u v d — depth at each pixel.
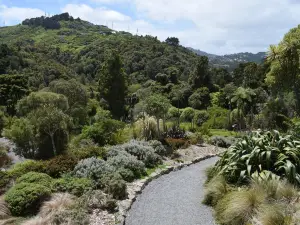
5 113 35.69
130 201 6.77
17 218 5.54
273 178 6.37
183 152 12.66
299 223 4.68
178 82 52.22
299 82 12.08
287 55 11.55
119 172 8.21
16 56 51.66
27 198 5.86
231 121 28.89
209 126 30.09
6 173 7.96
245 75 43.72
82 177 7.53
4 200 5.93
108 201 6.13
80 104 32.72
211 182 7.62
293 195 5.72
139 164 9.16
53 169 8.30
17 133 16.20
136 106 23.38
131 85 49.97
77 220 5.23
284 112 20.34
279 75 12.07
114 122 14.98
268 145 7.70
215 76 55.69
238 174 7.25
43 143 15.54
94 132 14.56
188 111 31.75
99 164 8.13
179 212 6.37
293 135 8.95
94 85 52.62
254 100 30.11
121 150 10.44
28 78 45.75
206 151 13.54
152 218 6.05
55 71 51.62
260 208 5.22
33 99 26.91
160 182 8.70
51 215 5.29
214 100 41.66
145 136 13.89
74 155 9.81
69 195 6.17
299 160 7.08
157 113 13.98
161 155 11.63
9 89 38.84
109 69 41.66
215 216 6.07
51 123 15.01
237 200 5.56
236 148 8.23
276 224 4.76
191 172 9.99
